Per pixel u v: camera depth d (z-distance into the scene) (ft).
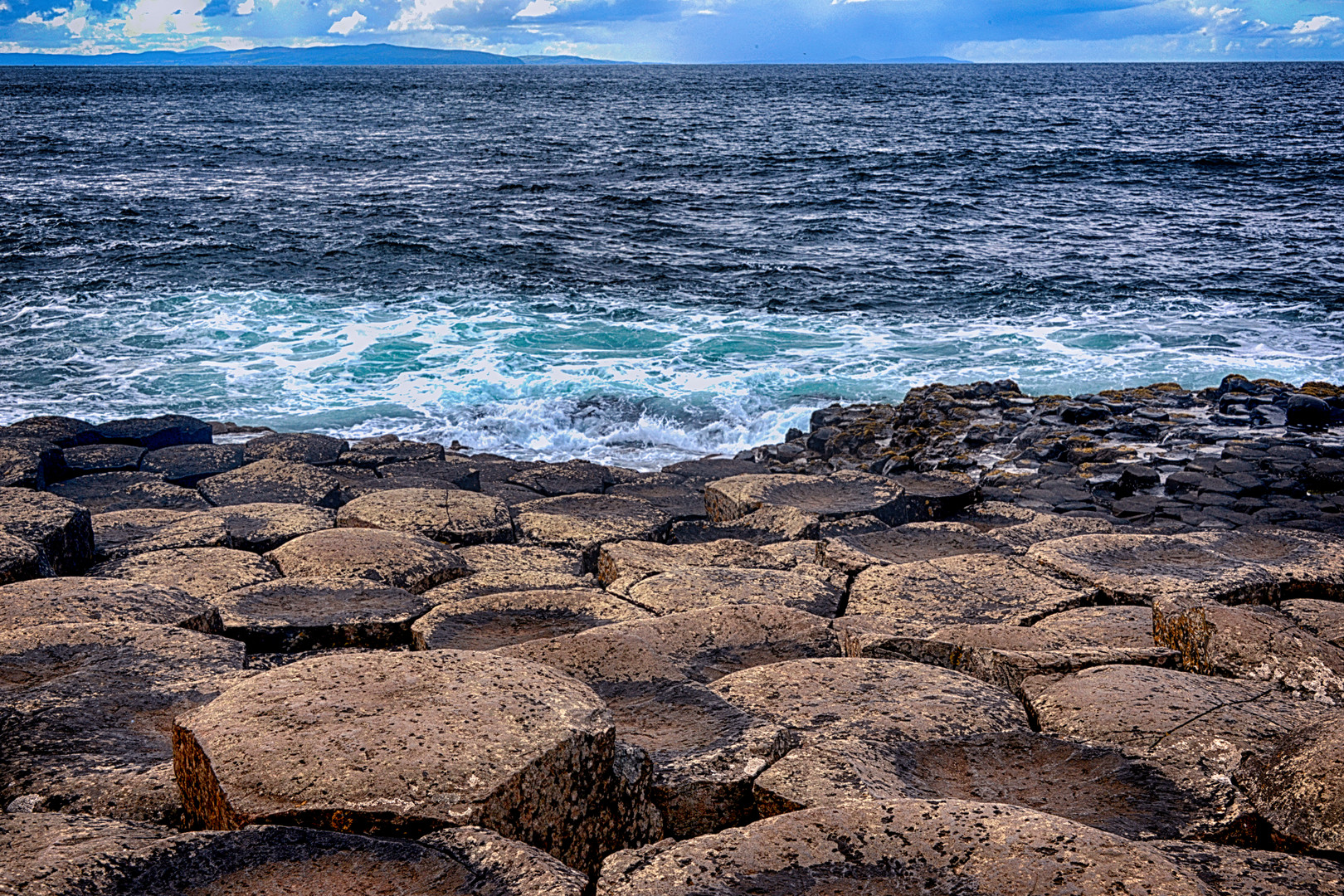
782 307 59.00
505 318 55.26
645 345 50.49
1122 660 12.28
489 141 178.50
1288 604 14.70
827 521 20.26
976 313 57.72
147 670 11.23
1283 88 411.75
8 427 26.91
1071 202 101.04
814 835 7.72
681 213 96.37
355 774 7.84
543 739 8.29
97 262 67.15
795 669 11.71
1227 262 69.56
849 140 175.63
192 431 28.60
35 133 178.09
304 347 48.85
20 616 12.64
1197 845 8.18
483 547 18.01
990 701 10.87
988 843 7.48
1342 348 48.98
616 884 7.38
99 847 7.33
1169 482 27.02
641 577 16.40
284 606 14.25
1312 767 8.53
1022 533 19.45
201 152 150.41
